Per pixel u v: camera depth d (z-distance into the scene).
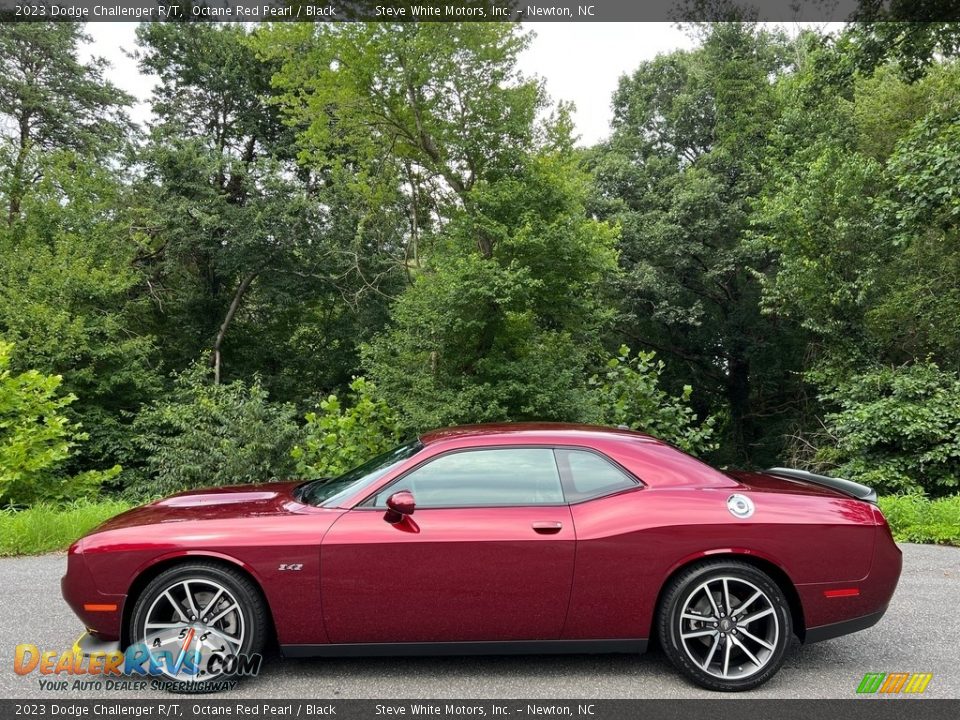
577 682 3.88
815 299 17.84
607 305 26.69
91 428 19.16
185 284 27.36
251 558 3.76
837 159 18.00
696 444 12.20
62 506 9.41
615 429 4.50
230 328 28.64
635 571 3.81
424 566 3.76
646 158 30.34
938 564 6.70
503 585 3.78
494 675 3.97
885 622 4.96
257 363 28.41
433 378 15.00
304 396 27.78
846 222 17.06
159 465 13.18
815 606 3.87
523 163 15.48
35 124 28.11
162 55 26.33
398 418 13.52
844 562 3.90
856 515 4.00
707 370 32.16
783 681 3.93
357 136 17.97
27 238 21.02
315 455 11.34
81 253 21.16
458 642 3.81
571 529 3.81
